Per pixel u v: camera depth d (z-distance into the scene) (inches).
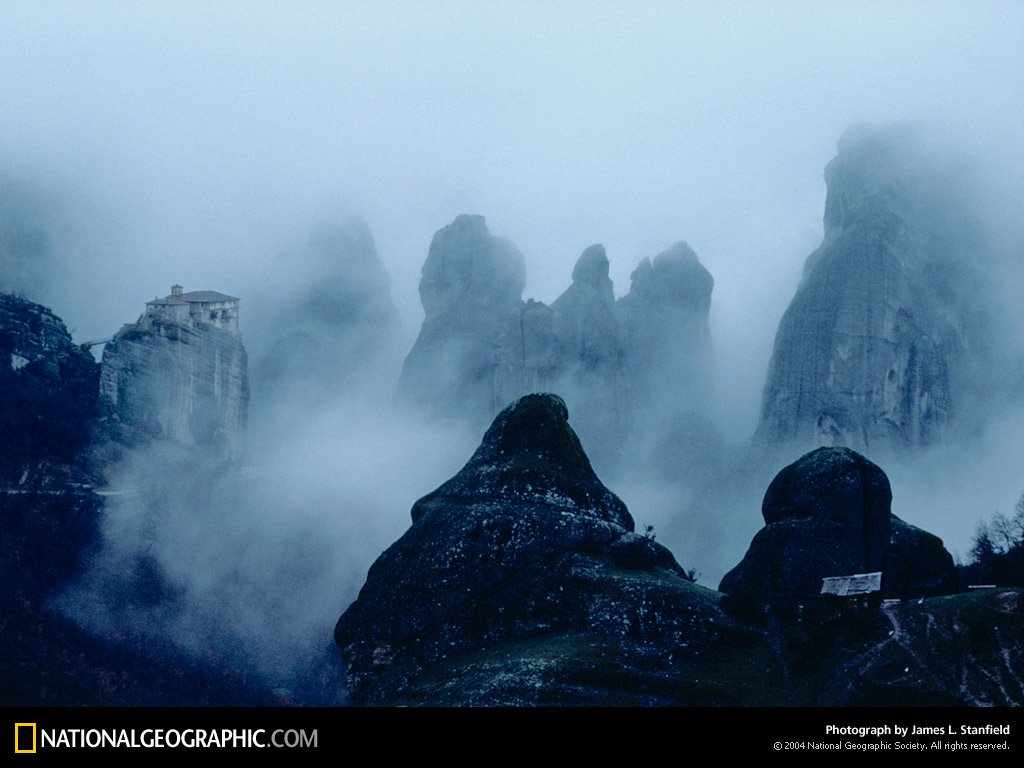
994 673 2618.1
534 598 3117.6
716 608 3043.8
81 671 3280.0
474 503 3417.8
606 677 2679.6
